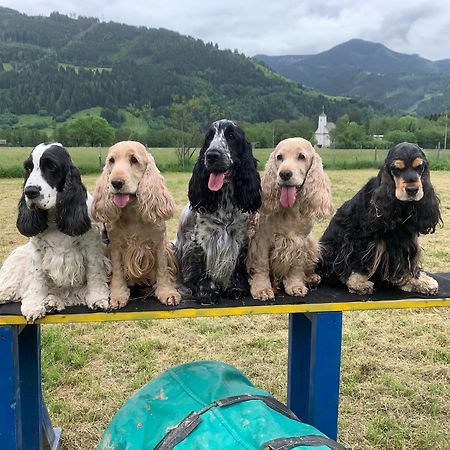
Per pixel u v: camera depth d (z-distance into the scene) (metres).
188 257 1.40
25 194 1.21
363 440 1.64
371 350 2.18
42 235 1.28
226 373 1.18
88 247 1.31
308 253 1.46
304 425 0.96
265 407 1.01
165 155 11.39
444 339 2.29
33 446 1.50
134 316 1.27
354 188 6.93
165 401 1.10
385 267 1.44
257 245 1.41
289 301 1.36
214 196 1.35
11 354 1.22
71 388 1.91
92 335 2.31
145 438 1.03
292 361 1.59
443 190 7.09
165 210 1.30
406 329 2.39
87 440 1.64
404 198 1.31
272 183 1.36
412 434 1.66
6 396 1.23
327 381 1.36
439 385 1.93
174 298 1.33
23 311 1.22
